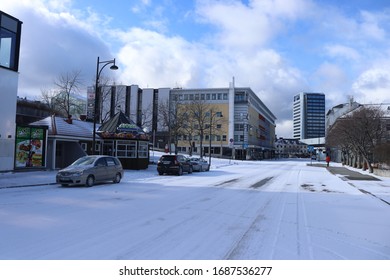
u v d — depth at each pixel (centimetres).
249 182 2172
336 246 696
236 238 733
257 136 10712
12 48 2298
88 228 791
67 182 1644
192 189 1678
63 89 4444
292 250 657
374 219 998
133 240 695
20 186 1642
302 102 18150
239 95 9162
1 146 2188
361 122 3681
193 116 6444
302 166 5241
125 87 9388
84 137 2958
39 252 609
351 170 3916
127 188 1661
